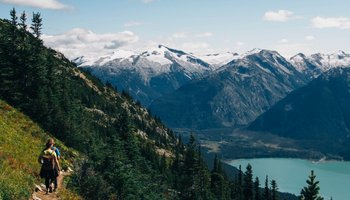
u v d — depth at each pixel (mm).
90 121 116688
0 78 68938
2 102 55375
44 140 48625
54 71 91438
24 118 54688
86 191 31062
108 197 33469
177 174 119438
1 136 34281
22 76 74375
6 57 74438
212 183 120688
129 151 64375
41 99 68562
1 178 20922
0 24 112062
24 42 81125
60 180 30281
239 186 137125
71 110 85000
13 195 19781
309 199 83438
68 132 66250
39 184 25438
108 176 38344
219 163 131375
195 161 98875
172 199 68688
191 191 95375
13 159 27375
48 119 65688
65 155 46312
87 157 38531
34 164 30938
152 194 48531
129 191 39219
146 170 67188
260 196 128125
